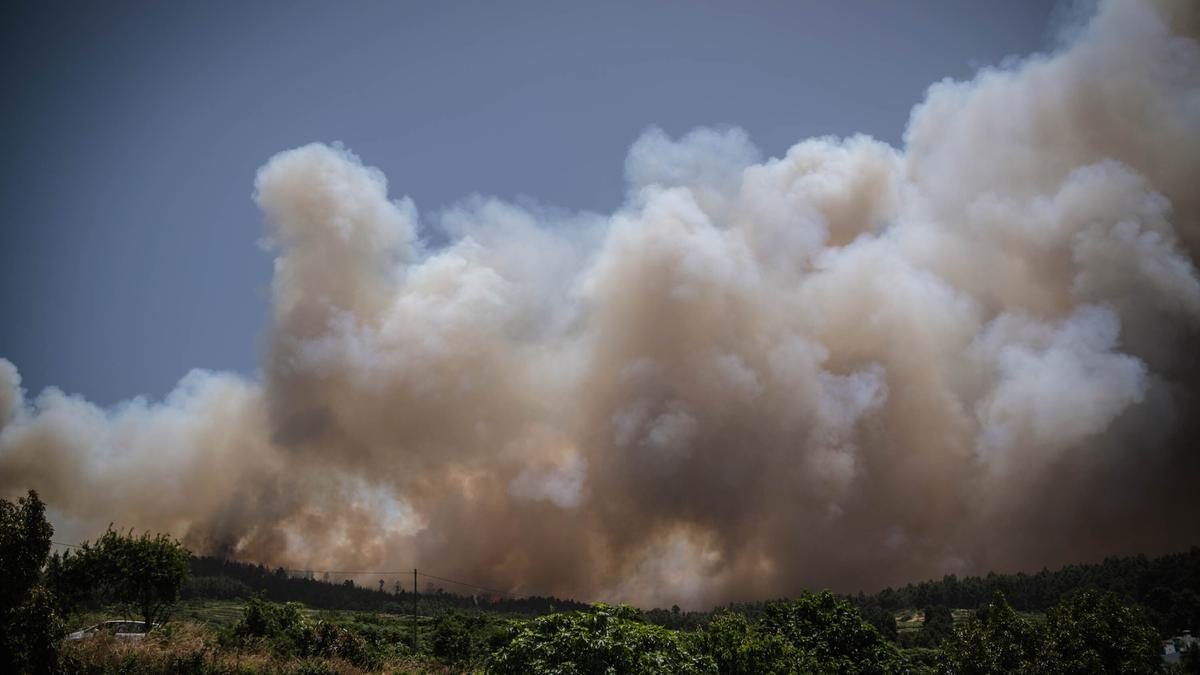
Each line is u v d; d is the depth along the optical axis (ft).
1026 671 88.43
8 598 55.67
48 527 58.34
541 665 64.03
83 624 100.17
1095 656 85.30
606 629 66.64
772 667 84.02
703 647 88.22
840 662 91.66
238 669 86.99
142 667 80.48
